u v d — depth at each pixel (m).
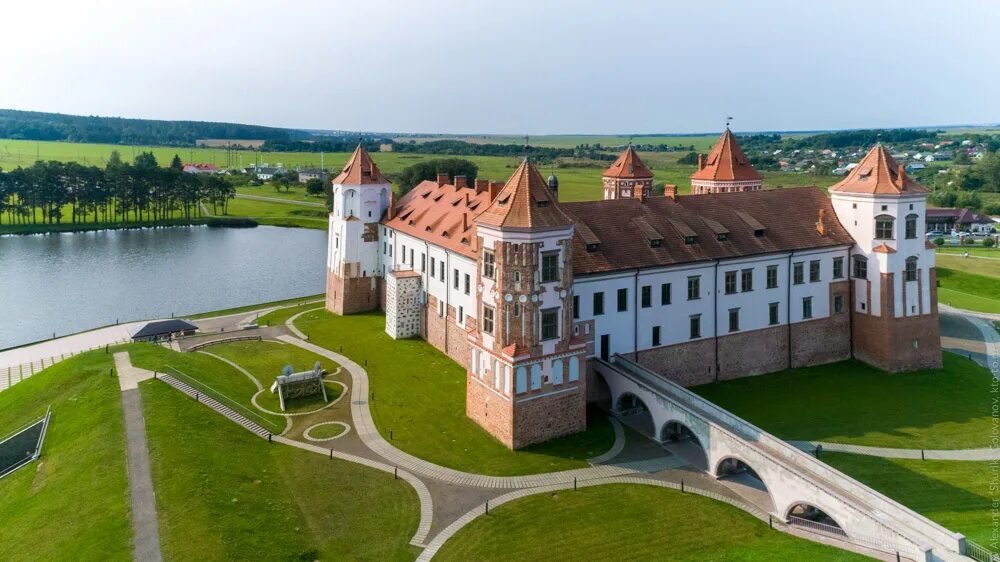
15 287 125.75
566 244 56.00
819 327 77.12
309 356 78.50
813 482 42.62
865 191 75.50
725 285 71.00
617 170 98.88
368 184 96.50
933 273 76.75
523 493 48.31
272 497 46.78
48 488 49.00
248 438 56.28
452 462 52.91
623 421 61.00
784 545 41.06
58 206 196.62
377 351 80.25
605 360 65.06
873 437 58.56
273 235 193.00
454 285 75.75
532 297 54.47
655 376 60.22
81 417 58.22
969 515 45.38
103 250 163.50
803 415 63.25
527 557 40.81
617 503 47.06
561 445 56.12
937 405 66.19
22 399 67.00
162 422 55.22
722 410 53.06
